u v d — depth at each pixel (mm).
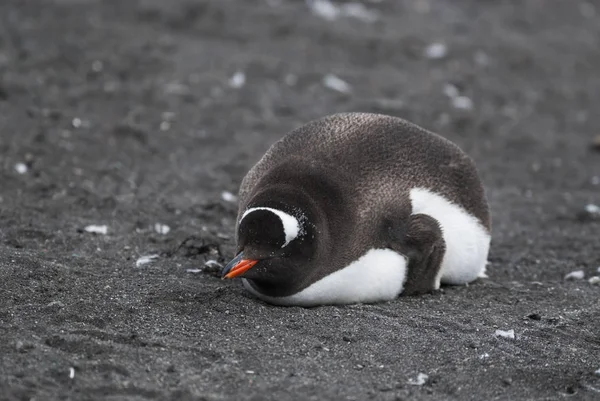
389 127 18125
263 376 13953
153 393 13094
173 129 29078
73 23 37625
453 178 18266
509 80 38312
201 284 17594
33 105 29250
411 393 13812
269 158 17719
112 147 26891
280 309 16609
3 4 38969
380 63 38000
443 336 15938
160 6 40438
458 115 33156
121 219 21844
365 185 16984
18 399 12648
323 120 18391
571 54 42375
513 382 14516
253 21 40500
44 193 22906
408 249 17281
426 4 46594
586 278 20547
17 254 17922
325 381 13961
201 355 14516
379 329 15992
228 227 22094
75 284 16875
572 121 34781
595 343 16297
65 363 13688
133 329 15297
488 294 18594
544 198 26953
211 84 33219
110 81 32281
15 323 15023
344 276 16594
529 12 47969
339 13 43000
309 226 15930
